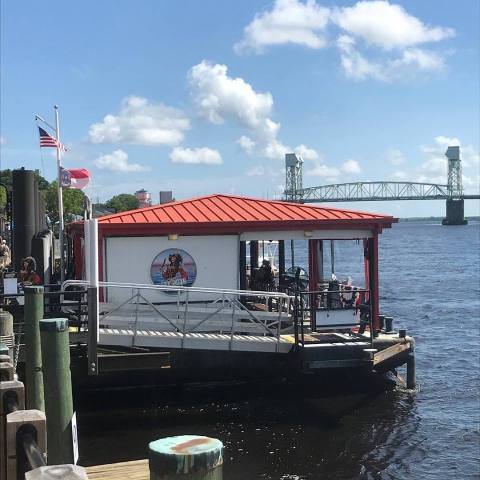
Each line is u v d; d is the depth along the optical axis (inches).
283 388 596.7
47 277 812.0
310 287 633.0
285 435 502.9
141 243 595.5
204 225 597.6
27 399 331.0
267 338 550.0
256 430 511.8
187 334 534.0
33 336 332.2
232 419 535.8
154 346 522.3
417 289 1892.2
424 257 3735.2
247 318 604.7
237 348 536.4
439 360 826.8
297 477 429.4
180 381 562.9
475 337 1021.2
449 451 486.0
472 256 3779.5
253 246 731.4
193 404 566.9
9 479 149.4
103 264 588.1
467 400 620.7
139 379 550.6
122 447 472.4
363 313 618.8
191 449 101.1
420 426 537.3
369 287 633.0
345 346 534.9
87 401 556.7
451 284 2044.8
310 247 630.5
